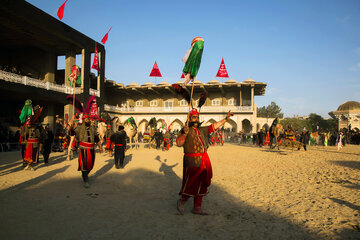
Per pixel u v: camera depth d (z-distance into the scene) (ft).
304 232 11.39
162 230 11.51
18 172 26.02
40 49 94.38
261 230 11.63
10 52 97.30
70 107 84.12
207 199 16.97
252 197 17.43
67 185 20.44
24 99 81.71
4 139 58.34
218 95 133.80
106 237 10.60
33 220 12.39
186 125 13.98
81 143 20.25
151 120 60.18
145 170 28.19
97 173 26.16
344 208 14.80
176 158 40.83
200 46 15.51
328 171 28.45
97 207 14.84
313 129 182.70
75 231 11.17
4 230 11.03
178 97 138.31
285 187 20.45
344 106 156.25
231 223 12.53
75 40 83.25
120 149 29.25
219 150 60.80
